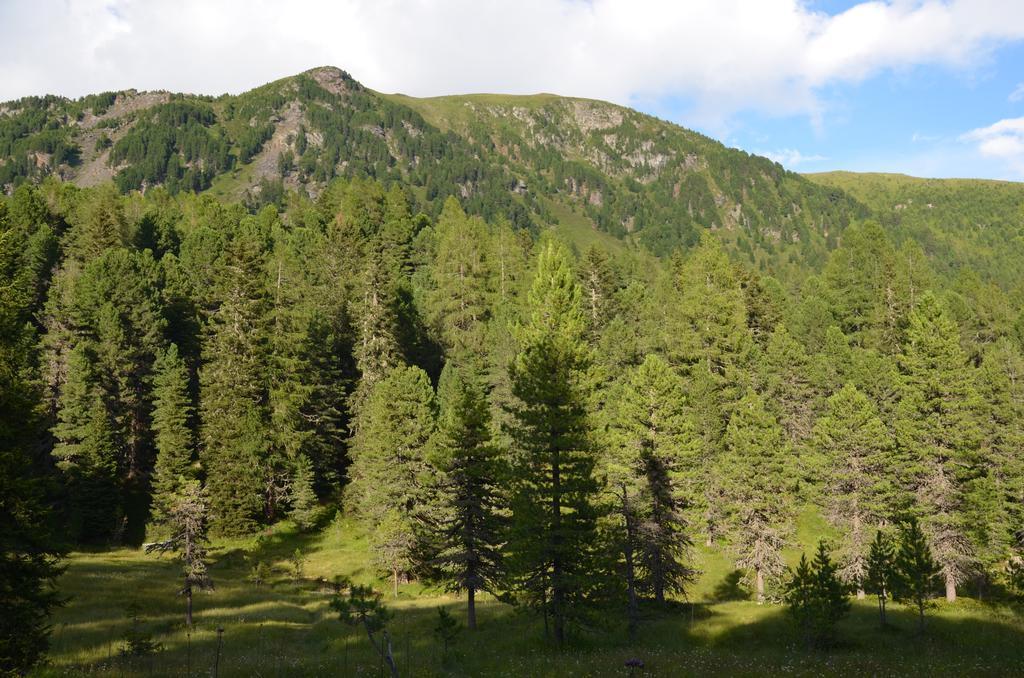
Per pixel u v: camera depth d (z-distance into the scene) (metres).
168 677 22.30
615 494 35.03
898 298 97.25
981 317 102.06
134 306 67.38
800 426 68.69
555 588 28.16
